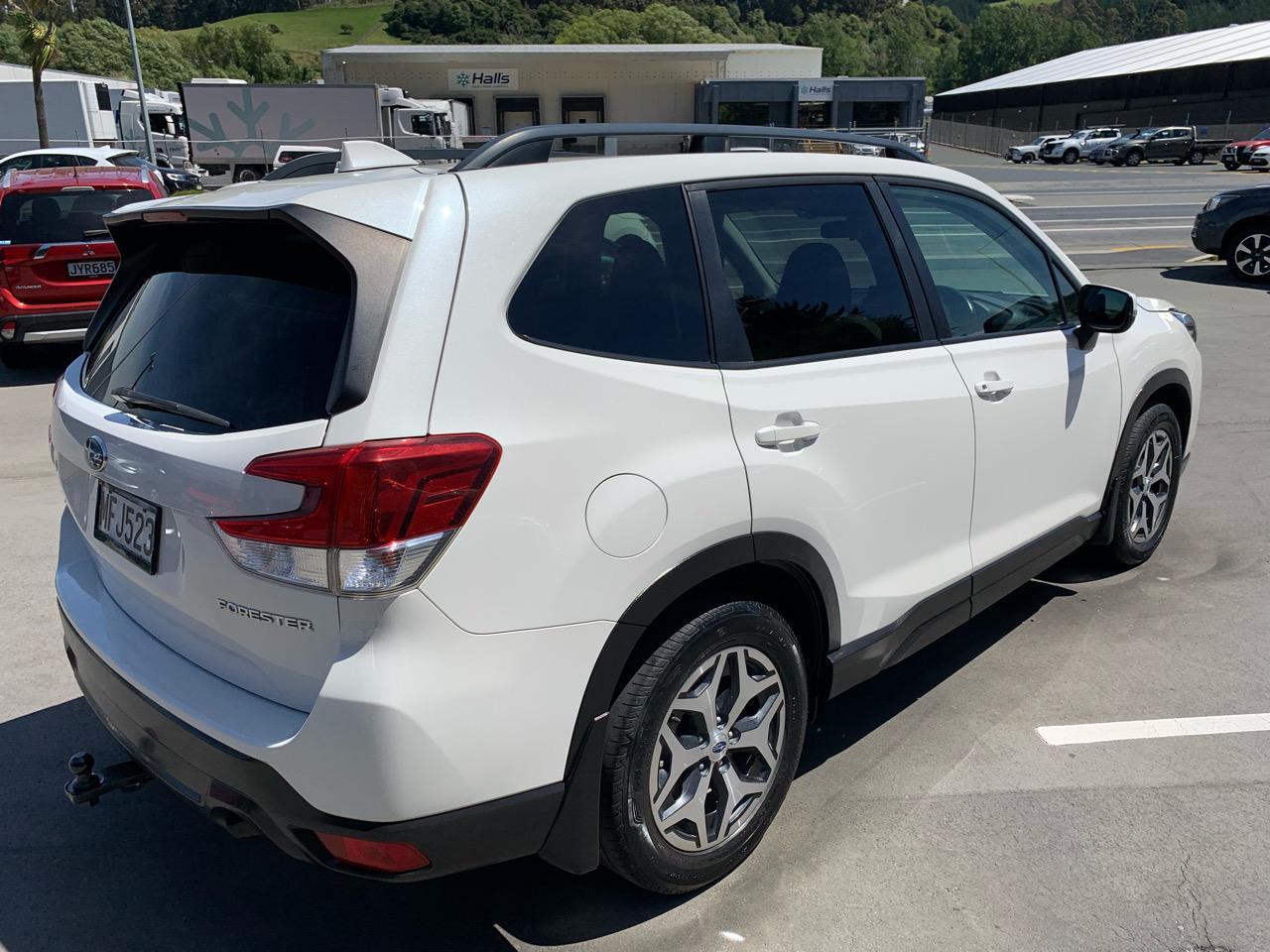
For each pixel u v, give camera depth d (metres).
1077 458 3.71
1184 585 4.38
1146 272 13.80
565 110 46.72
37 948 2.45
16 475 6.35
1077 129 67.00
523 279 2.12
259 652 2.04
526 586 2.01
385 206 2.03
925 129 44.16
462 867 2.06
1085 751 3.18
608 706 2.19
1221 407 7.21
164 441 2.10
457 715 1.95
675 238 2.45
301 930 2.50
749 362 2.50
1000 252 3.44
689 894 2.58
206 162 32.66
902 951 2.37
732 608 2.40
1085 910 2.49
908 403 2.84
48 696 3.65
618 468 2.14
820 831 2.81
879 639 2.88
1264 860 2.66
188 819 2.96
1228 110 56.44
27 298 8.62
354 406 1.88
